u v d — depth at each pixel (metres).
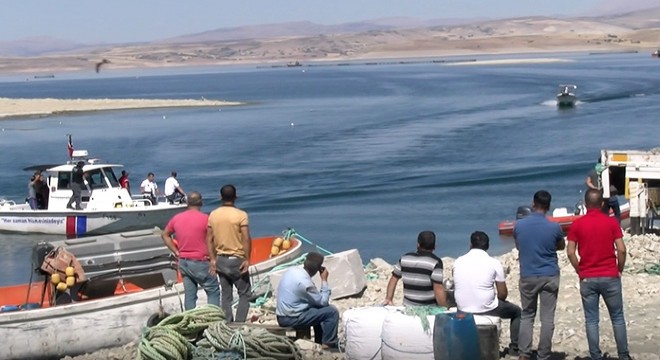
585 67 197.38
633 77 138.38
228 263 13.29
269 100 118.44
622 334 11.13
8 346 13.66
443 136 60.97
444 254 27.09
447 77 172.62
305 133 66.62
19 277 26.48
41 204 33.69
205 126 76.38
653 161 23.77
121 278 15.49
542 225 11.10
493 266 11.30
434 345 10.34
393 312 10.86
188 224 13.50
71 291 14.93
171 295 14.58
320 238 30.14
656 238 20.92
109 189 32.97
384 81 170.12
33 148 62.06
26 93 185.00
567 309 15.04
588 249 11.05
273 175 45.28
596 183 17.81
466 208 34.78
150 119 86.19
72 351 13.98
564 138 57.50
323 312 12.36
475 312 11.21
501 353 11.99
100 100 113.06
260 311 15.44
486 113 79.31
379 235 30.28
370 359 10.99
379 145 57.03
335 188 40.62
